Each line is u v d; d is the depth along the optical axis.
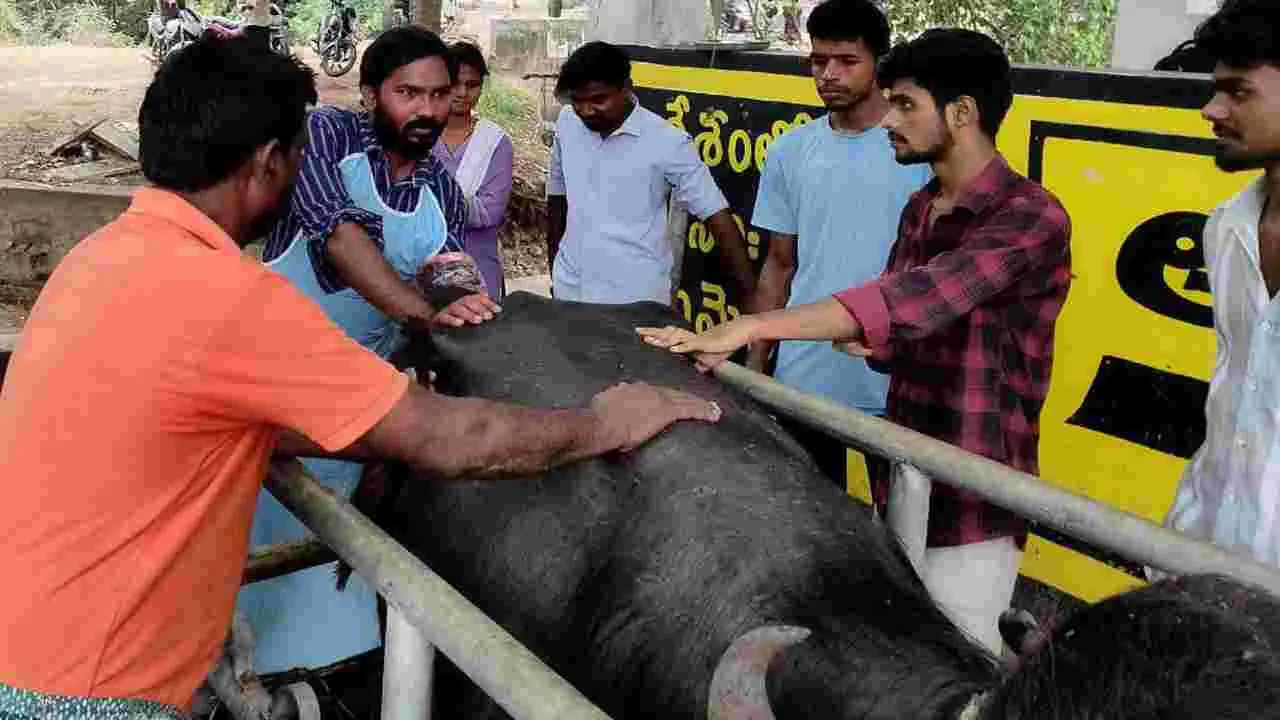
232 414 1.71
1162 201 3.46
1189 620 1.07
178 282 1.66
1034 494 1.99
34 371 1.72
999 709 1.18
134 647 1.74
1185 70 3.71
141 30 20.25
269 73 1.83
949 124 2.66
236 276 1.66
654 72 5.16
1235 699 1.01
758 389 2.48
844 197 3.64
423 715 1.70
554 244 4.96
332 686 3.14
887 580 1.90
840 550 1.93
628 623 1.96
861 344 2.78
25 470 1.70
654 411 2.19
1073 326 3.74
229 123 1.78
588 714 1.34
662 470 2.11
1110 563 3.69
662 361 2.54
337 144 3.06
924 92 2.65
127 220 1.77
